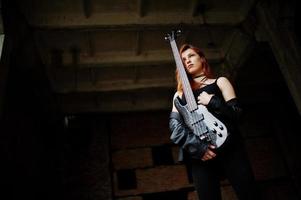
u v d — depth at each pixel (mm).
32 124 6551
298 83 4832
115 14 5734
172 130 1944
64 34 6078
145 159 8242
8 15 4461
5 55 4203
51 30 5594
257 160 8398
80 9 5578
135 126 8695
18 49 5172
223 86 2014
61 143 7910
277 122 8914
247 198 1717
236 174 1762
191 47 2262
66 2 5430
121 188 7844
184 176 8023
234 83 7945
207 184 1819
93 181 7848
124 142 8453
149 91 8516
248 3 5680
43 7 5465
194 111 1891
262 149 8578
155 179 7973
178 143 1889
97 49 6586
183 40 6613
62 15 5602
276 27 5227
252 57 6848
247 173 1754
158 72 7586
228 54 6859
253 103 9133
